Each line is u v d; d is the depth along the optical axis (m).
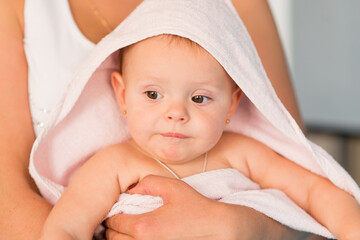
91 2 1.75
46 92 1.56
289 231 1.37
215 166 1.47
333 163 1.42
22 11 1.64
